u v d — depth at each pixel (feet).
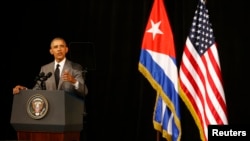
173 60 26.55
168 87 26.32
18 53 35.14
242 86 31.83
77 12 35.22
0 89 34.53
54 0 35.58
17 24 35.19
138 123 32.94
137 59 33.78
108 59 34.45
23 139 21.65
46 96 21.12
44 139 21.35
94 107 34.22
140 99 33.04
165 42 26.81
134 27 34.06
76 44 27.12
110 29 34.50
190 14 32.63
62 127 20.80
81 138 33.86
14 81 34.91
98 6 34.91
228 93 31.91
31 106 21.16
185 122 32.35
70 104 21.56
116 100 33.81
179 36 32.83
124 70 33.86
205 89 25.53
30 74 35.12
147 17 33.32
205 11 26.71
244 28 32.19
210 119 24.94
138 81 33.65
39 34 35.40
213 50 25.82
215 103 25.03
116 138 33.53
